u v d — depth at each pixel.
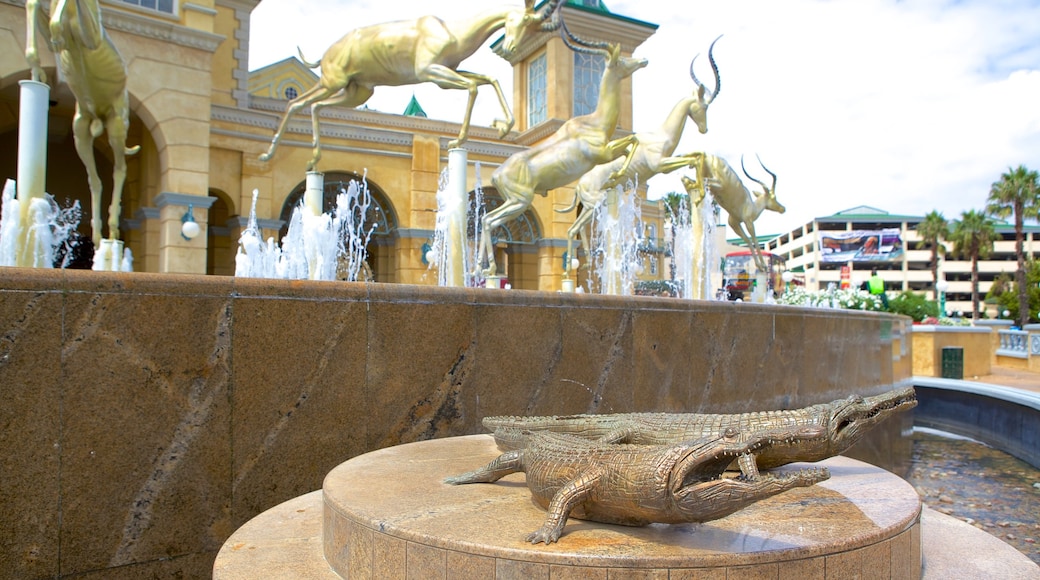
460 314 4.66
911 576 2.79
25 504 3.05
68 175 23.61
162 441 3.44
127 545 3.32
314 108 12.23
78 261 23.62
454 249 10.43
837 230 91.12
